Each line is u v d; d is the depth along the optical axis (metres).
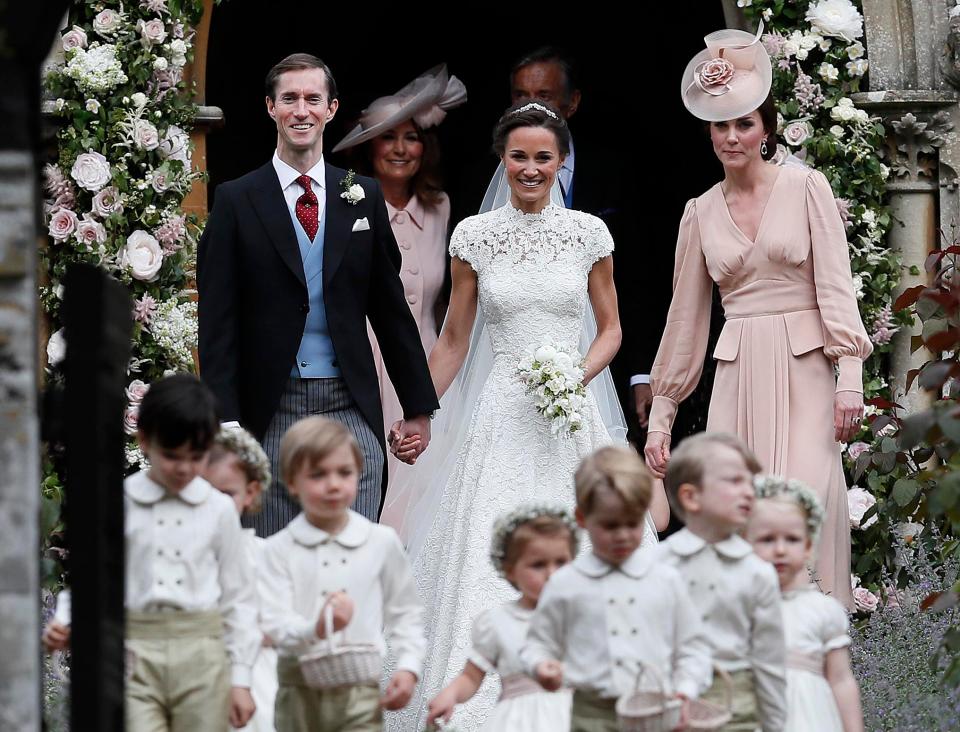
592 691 9.68
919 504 15.93
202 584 10.43
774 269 15.14
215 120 17.88
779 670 9.98
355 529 10.66
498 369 15.47
